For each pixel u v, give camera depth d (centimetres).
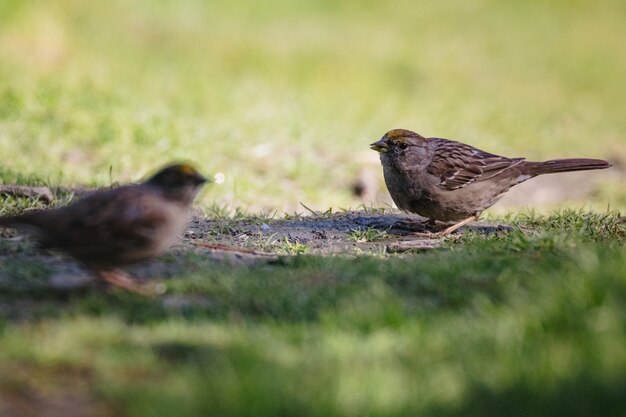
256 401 690
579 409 711
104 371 741
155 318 857
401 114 2617
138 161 1850
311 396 701
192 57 2914
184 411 681
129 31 2934
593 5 4172
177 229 909
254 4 3453
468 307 900
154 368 752
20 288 913
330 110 2500
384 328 843
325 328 834
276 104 2461
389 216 1363
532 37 3794
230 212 1442
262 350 771
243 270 1003
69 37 2659
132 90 2314
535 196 2034
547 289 880
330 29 3409
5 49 2475
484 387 734
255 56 2998
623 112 3112
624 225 1258
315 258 1038
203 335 814
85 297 896
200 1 3331
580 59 3616
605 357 771
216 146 1988
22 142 1872
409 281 970
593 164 1313
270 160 1983
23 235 1110
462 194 1251
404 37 3519
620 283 873
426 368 762
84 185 1592
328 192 1862
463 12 3925
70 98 2130
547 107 3008
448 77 3194
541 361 768
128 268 996
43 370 741
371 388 718
